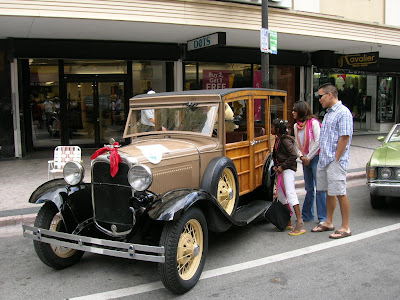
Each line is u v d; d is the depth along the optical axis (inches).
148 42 457.1
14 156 428.8
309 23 442.6
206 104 193.3
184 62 499.8
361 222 232.8
